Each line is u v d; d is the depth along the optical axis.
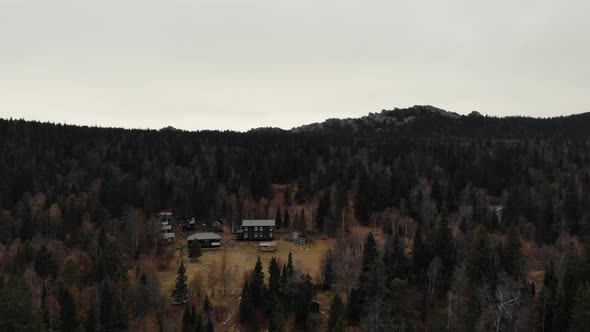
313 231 128.62
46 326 68.69
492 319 64.75
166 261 103.56
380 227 129.12
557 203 122.31
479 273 75.81
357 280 86.62
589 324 56.53
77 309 74.06
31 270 81.25
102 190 132.38
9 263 86.94
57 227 108.75
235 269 99.31
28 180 140.62
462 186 152.25
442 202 134.75
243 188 151.38
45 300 71.75
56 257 91.00
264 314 79.75
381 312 69.06
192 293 86.31
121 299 79.00
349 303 77.50
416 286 80.88
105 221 113.44
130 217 111.94
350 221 132.50
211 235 118.25
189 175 160.75
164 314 78.56
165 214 135.62
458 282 74.00
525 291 70.56
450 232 88.00
